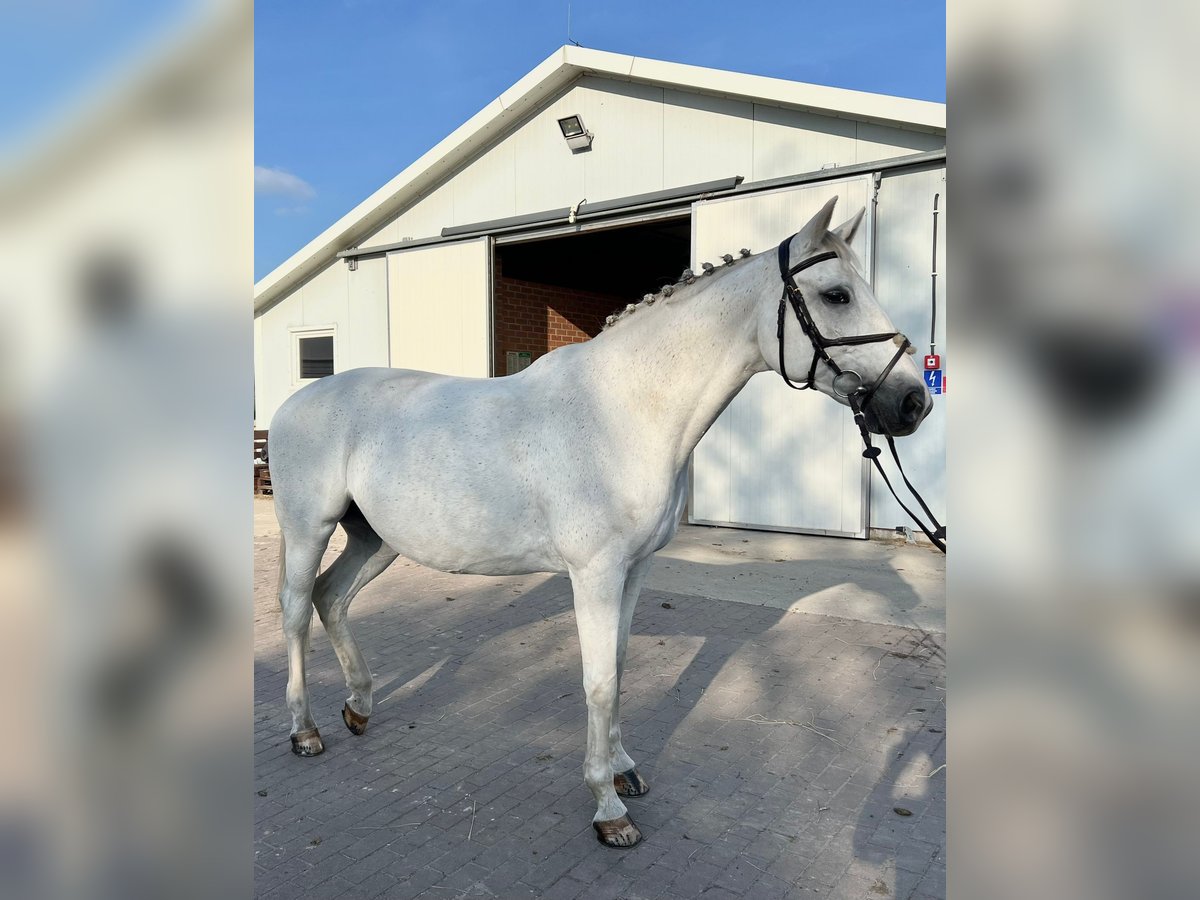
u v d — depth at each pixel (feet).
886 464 22.30
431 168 29.96
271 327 36.94
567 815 8.27
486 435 8.25
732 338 7.52
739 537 23.45
